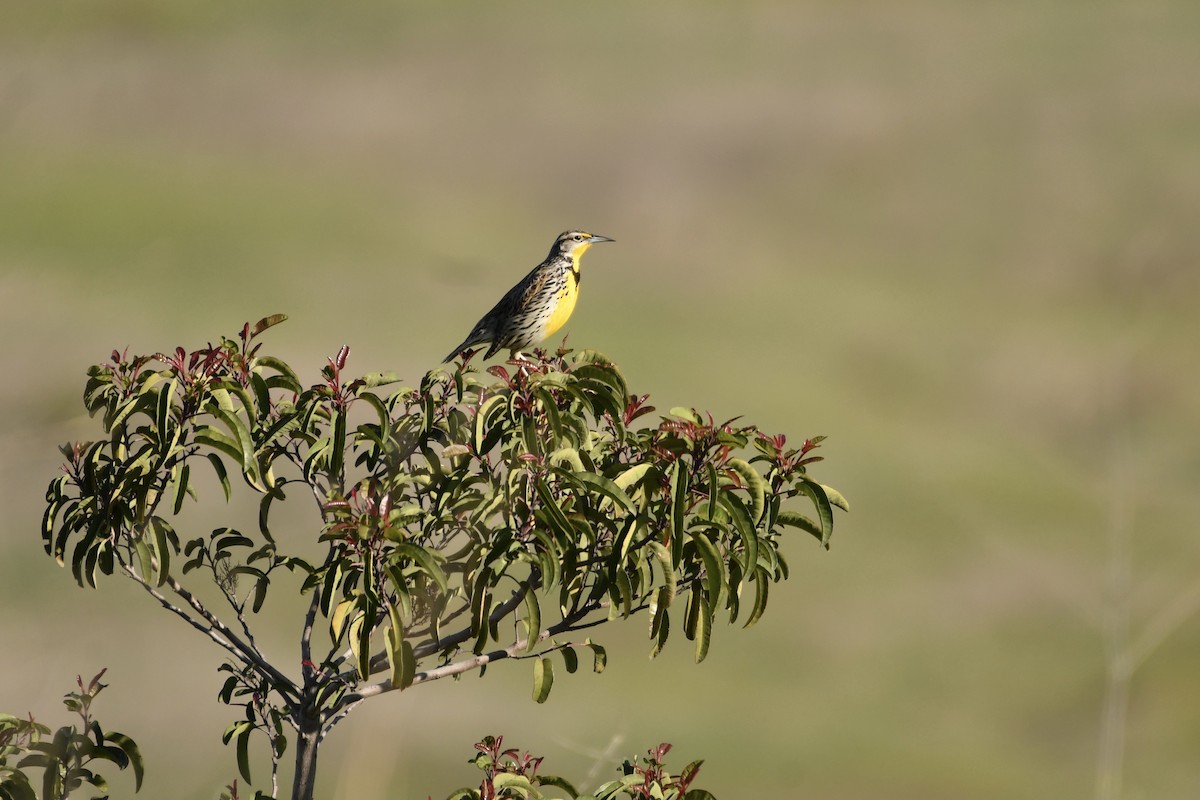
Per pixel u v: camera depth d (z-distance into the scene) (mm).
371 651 4820
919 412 26359
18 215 24906
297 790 4672
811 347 28328
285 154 34188
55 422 14320
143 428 4410
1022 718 16422
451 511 4449
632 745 13820
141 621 12602
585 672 15375
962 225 37781
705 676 16094
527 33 47219
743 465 4285
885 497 21453
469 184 35781
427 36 44344
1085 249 36156
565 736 13516
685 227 35500
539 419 4473
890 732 15484
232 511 13625
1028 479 23281
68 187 26969
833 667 17000
